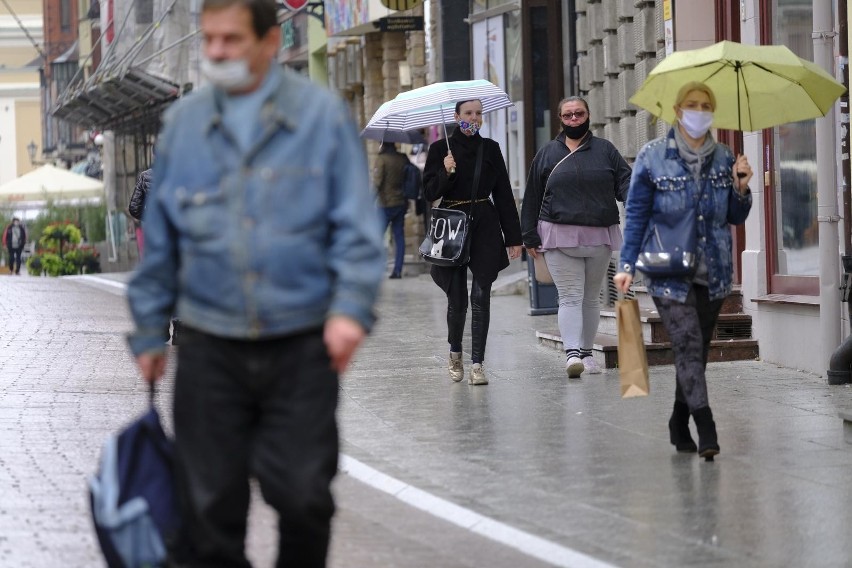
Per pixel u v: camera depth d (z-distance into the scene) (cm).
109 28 12569
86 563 1834
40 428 2830
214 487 1384
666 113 2647
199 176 1365
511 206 3469
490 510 2144
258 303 1351
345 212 1352
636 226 2456
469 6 6988
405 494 2281
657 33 4409
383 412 3048
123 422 2925
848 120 3250
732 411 2945
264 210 1351
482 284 3416
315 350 1367
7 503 2175
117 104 11425
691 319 2444
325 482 1362
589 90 5369
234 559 1406
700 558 1864
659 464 2441
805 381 3325
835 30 3338
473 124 3434
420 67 7662
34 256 11375
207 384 1379
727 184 2452
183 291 1388
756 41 3769
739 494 2209
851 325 3238
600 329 4194
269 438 1374
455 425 2873
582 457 2519
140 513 1380
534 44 6247
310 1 8662
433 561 1880
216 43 1350
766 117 2633
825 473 2344
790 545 1919
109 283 7862
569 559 1866
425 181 3434
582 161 3512
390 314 5147
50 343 4353
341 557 1895
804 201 3519
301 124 1360
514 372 3622
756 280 3709
